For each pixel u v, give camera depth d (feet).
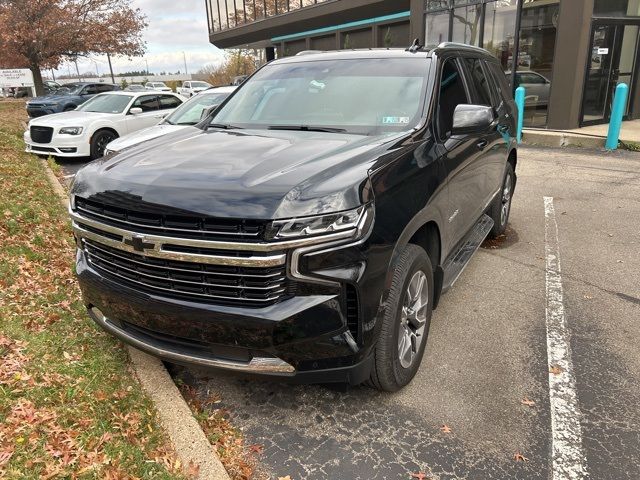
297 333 8.04
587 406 10.18
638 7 43.80
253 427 9.66
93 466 7.91
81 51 94.27
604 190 26.66
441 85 12.63
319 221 7.86
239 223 7.82
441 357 11.92
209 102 30.37
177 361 8.96
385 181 8.98
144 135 27.12
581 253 18.31
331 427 9.65
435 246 11.41
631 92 47.09
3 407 8.86
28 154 36.09
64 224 19.25
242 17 96.53
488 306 14.43
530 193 26.37
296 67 14.40
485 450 9.05
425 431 9.52
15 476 7.53
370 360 8.89
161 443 8.74
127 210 8.53
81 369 10.30
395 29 65.31
